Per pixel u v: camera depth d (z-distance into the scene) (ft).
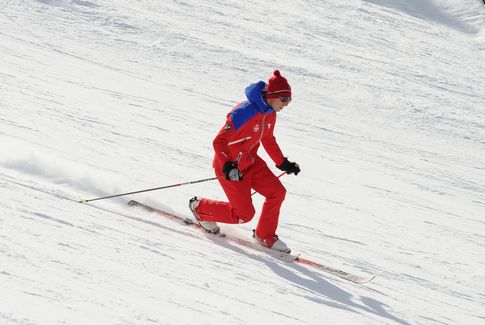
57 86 112.88
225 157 49.98
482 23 375.45
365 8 343.87
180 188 66.90
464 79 230.68
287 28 254.68
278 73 51.29
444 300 50.34
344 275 49.90
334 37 257.55
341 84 185.98
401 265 59.36
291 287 41.93
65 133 77.56
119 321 25.35
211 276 37.99
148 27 201.05
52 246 32.86
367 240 66.39
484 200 106.93
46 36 167.53
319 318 36.24
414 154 133.69
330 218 72.38
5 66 118.83
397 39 287.07
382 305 44.09
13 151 60.23
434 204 95.86
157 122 104.37
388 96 181.78
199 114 121.80
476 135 161.38
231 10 263.90
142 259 36.45
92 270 30.99
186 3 255.29
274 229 53.01
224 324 29.25
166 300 30.17
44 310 24.08
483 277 60.85
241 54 193.88
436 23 371.15
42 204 42.37
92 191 56.49
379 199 90.27
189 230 53.06
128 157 74.74
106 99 113.91
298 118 145.18
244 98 150.10
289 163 54.75
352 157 118.83
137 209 55.06
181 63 173.78
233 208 52.70
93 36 180.75
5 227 33.76
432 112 174.60
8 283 25.82
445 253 68.28
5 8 184.03
